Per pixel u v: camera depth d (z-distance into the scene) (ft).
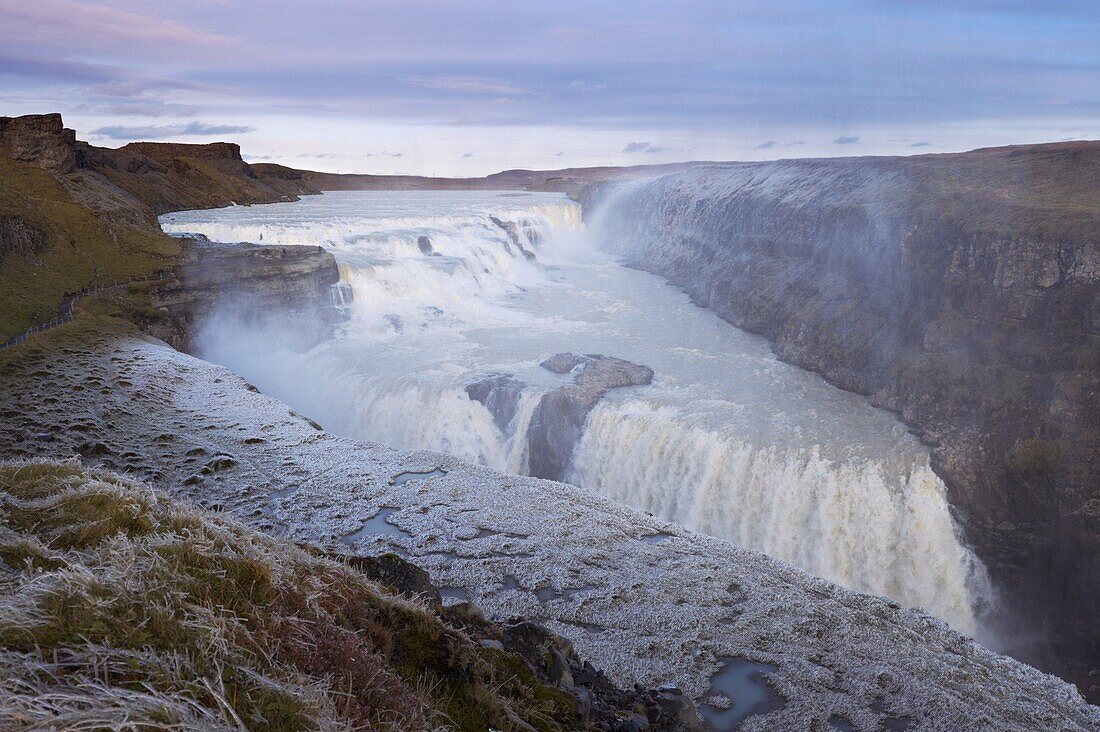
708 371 194.49
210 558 18.56
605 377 178.70
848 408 172.65
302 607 18.84
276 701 13.60
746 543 146.30
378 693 17.06
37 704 10.44
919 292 193.16
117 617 13.88
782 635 56.59
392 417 172.45
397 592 30.68
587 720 26.35
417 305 240.94
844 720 45.70
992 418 151.23
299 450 95.04
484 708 20.92
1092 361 148.36
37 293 185.98
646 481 156.56
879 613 64.18
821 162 295.28
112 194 328.90
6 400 101.35
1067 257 163.22
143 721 10.66
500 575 63.62
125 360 131.85
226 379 128.06
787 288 233.76
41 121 312.50
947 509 142.00
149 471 83.51
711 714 45.62
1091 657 126.21
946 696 49.42
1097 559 132.98
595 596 60.80
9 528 19.52
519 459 165.68
